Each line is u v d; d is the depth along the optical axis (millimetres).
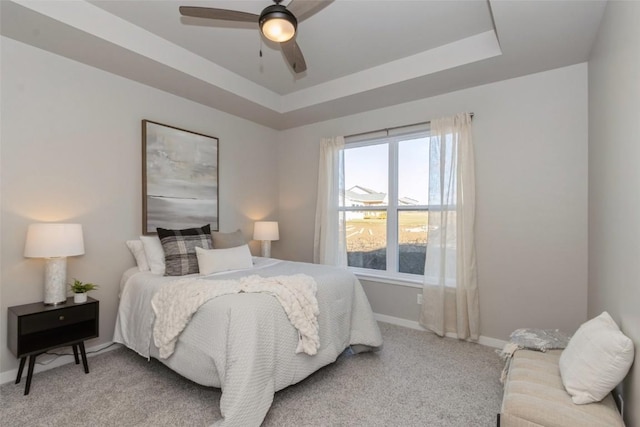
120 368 2402
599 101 2094
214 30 2529
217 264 2688
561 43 2275
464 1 2172
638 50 1309
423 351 2779
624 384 1422
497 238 2930
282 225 4566
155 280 2502
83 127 2623
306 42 2697
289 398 2035
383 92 3211
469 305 2971
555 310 2670
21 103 2303
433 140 3215
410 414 1879
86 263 2643
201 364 1858
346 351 2771
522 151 2818
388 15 2330
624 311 1480
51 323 2174
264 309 1875
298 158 4418
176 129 3262
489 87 2986
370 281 3742
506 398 1449
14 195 2271
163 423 1768
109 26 2311
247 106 3609
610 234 1779
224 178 3818
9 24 2084
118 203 2844
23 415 1833
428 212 3252
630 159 1408
